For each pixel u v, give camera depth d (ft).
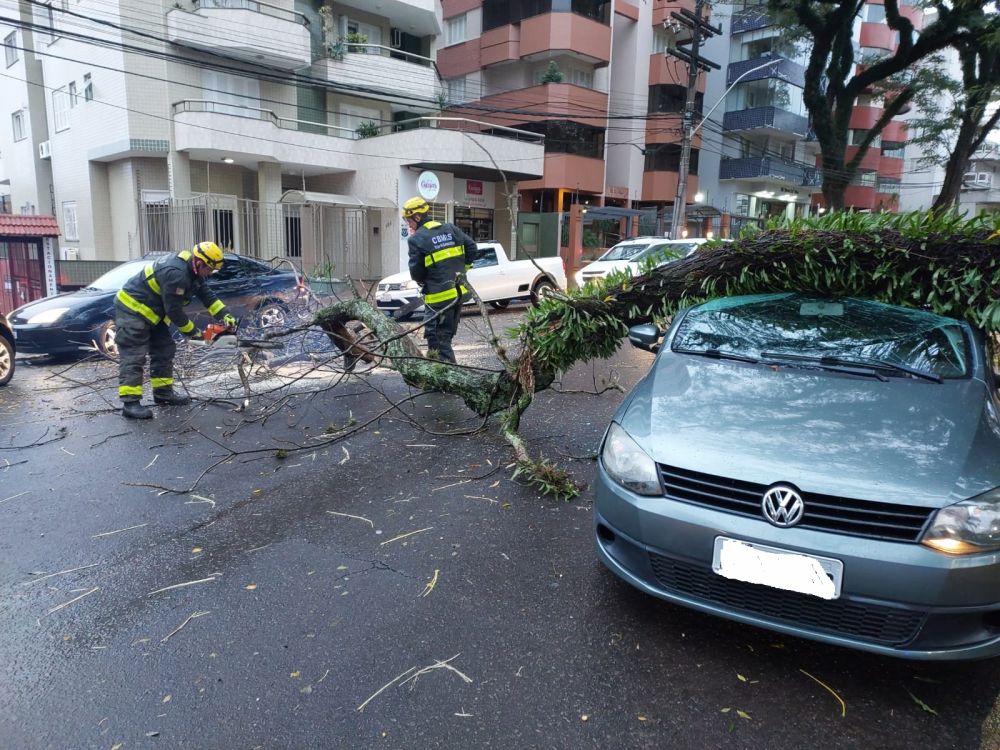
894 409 9.95
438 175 79.41
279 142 70.54
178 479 16.17
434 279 22.84
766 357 11.80
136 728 8.01
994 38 64.34
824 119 80.23
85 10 69.36
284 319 34.14
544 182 94.07
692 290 15.07
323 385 25.86
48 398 24.70
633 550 9.56
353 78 79.66
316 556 12.19
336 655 9.32
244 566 11.87
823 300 13.39
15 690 8.71
